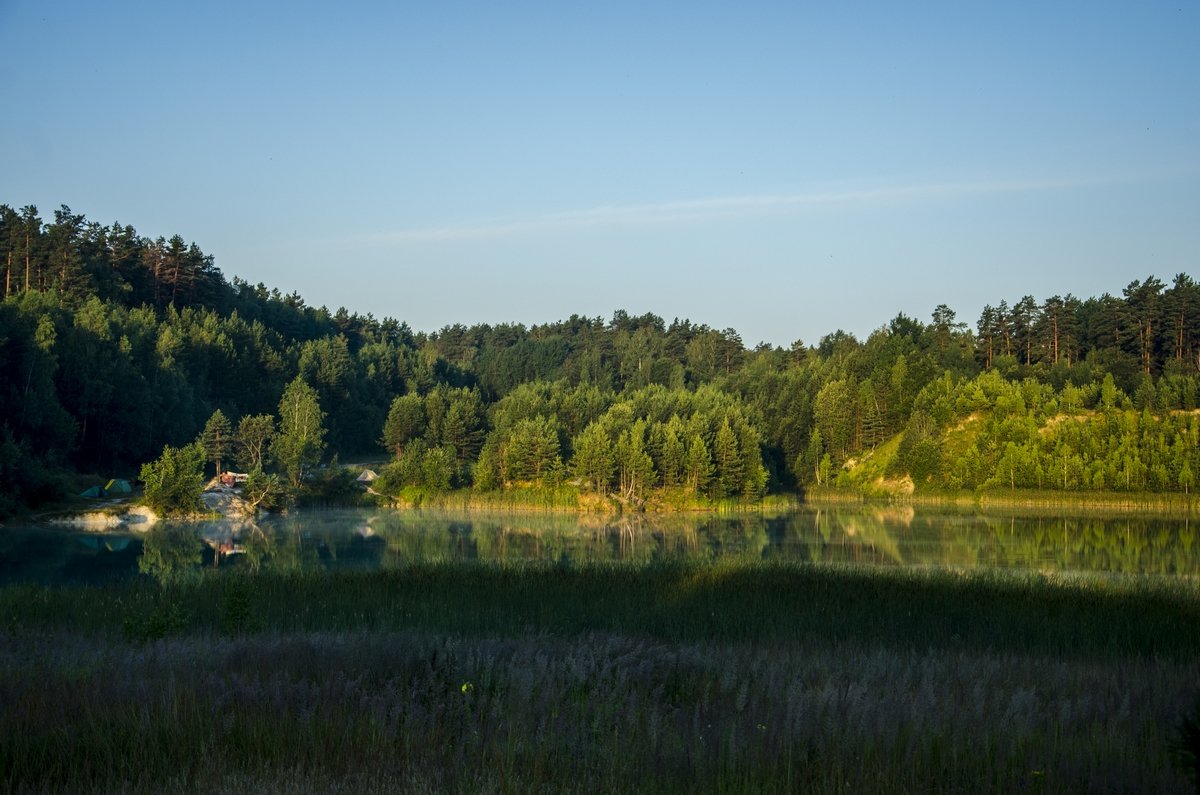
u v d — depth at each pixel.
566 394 135.25
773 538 68.50
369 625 22.95
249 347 135.38
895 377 127.62
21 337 82.81
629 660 15.99
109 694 12.84
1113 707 13.18
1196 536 69.56
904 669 16.41
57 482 77.19
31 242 118.19
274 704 12.27
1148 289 140.62
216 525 76.44
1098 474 105.00
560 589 28.89
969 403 121.00
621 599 27.05
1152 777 9.89
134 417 94.19
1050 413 116.31
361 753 10.45
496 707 12.09
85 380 89.69
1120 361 129.50
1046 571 45.22
